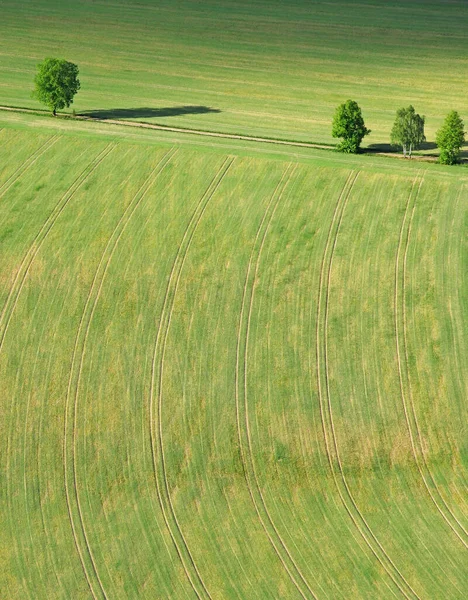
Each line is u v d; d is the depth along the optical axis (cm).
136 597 3712
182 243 5856
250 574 3775
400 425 4462
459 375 4712
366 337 5009
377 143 7356
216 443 4419
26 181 6619
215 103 8644
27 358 4988
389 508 4050
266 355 4928
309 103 8712
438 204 6106
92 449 4422
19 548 3934
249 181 6494
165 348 5016
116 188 6481
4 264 5728
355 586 3700
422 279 5416
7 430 4541
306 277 5494
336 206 6153
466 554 3809
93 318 5259
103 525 4031
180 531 3988
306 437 4425
